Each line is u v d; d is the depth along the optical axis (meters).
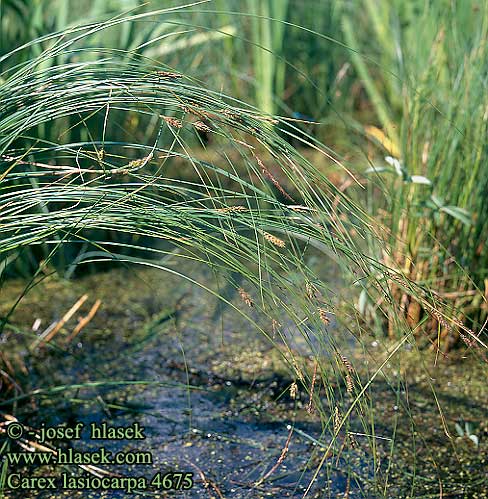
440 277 1.62
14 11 1.87
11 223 1.18
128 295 1.78
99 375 1.55
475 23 1.85
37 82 1.20
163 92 1.19
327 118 2.52
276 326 1.20
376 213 1.74
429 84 1.67
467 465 1.37
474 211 1.60
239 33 2.54
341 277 1.83
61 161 1.73
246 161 1.19
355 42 2.35
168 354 1.61
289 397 1.50
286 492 1.31
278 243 1.14
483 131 1.59
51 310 1.72
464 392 1.52
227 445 1.40
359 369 1.56
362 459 1.37
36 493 1.32
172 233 1.19
